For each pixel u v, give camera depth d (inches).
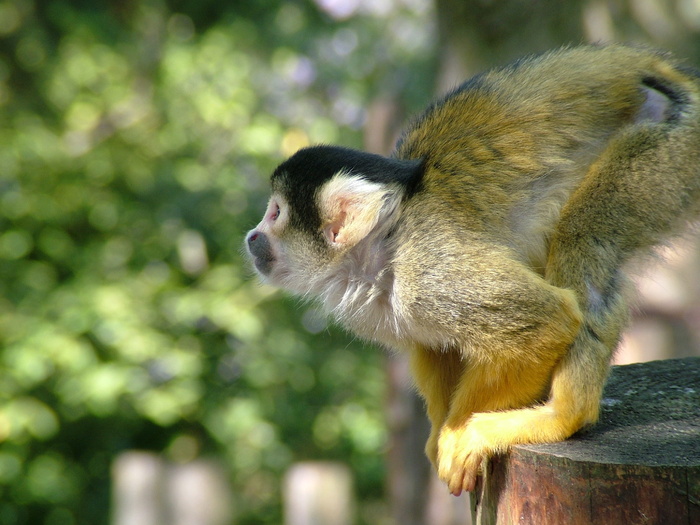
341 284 243.3
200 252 724.0
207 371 691.4
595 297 211.9
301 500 464.8
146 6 814.5
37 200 683.4
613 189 220.1
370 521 773.3
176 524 498.9
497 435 195.3
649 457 171.9
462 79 442.3
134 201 727.1
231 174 724.0
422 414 481.7
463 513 466.3
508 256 212.7
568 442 189.2
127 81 735.7
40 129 693.3
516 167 225.1
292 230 243.6
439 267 214.5
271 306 713.6
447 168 225.3
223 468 589.3
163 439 718.5
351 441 741.3
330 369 748.6
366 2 824.9
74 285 656.4
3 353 618.8
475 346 211.8
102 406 629.3
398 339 239.9
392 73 727.7
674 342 409.1
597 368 202.7
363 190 228.7
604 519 169.6
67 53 729.6
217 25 793.6
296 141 752.3
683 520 163.8
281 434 737.6
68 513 725.9
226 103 714.2
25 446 669.9
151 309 655.1
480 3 433.4
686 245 246.1
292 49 796.6
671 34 427.2
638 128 225.9
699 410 209.0
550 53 251.6
